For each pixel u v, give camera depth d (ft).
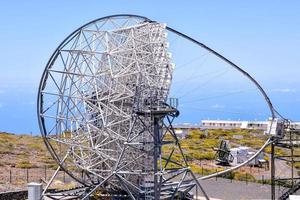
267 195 242.58
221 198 235.20
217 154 389.19
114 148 195.42
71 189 214.48
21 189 232.32
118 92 186.60
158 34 191.42
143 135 187.01
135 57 183.62
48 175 279.69
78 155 210.18
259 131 650.02
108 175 192.75
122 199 203.00
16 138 465.47
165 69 187.11
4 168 301.22
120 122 183.93
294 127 264.72
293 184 225.76
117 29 191.83
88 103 192.54
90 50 190.60
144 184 196.44
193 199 221.66
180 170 193.57
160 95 184.65
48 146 198.18
